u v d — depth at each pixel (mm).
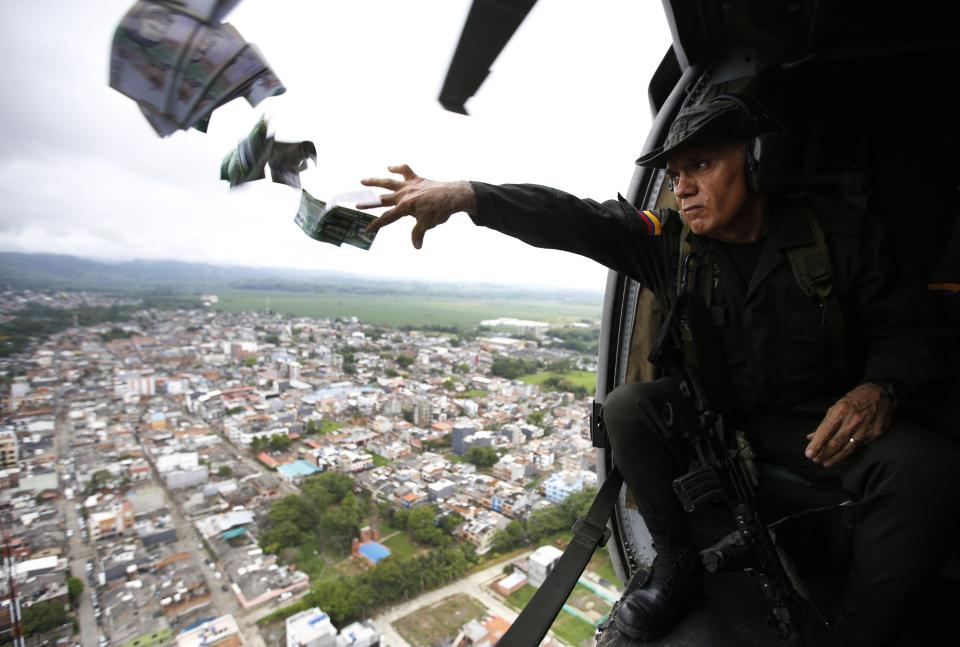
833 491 1503
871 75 2080
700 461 1439
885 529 1191
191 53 629
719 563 1483
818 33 1821
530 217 1373
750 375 1455
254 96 713
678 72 2064
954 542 1176
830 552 1787
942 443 1178
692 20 1772
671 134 1380
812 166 2270
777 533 1759
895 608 1225
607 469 2084
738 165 1304
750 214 1360
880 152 2205
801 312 1330
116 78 640
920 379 1236
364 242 1129
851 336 1363
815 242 1295
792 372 1403
